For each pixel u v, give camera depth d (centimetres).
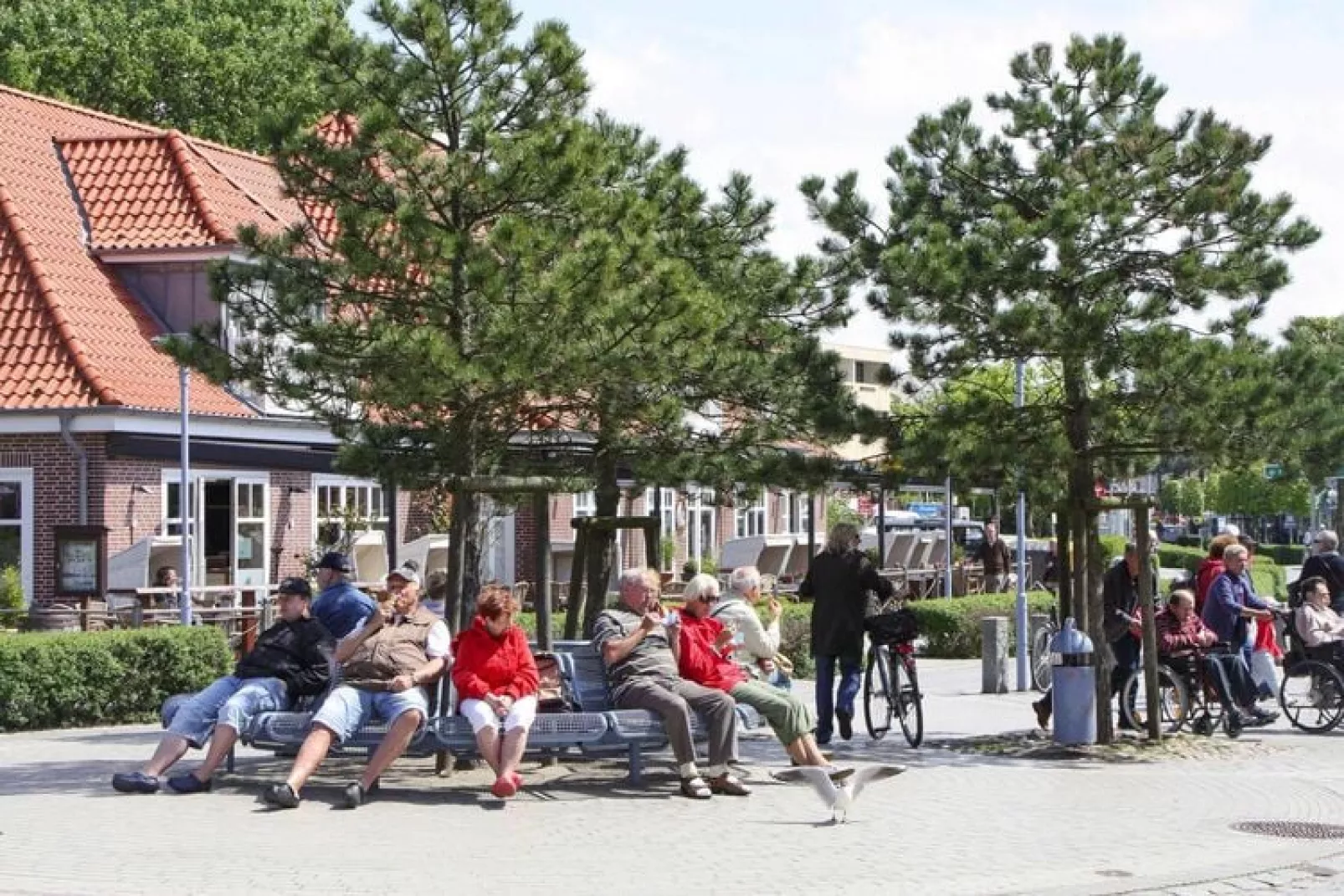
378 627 1380
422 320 1523
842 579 1827
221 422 3025
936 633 3203
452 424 1572
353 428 1584
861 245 1766
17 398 2819
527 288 1444
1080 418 1750
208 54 4494
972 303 1673
